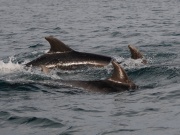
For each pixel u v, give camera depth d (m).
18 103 19.28
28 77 24.19
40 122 16.59
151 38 41.69
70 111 17.89
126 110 17.72
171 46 35.59
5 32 51.44
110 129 15.46
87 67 26.38
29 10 93.25
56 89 21.38
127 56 31.50
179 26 51.91
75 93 20.67
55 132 15.44
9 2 130.00
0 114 17.77
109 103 18.84
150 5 98.56
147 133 14.88
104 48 36.38
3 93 20.94
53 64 26.27
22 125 16.39
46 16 75.38
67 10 90.06
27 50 37.03
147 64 26.66
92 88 21.08
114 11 82.50
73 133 15.23
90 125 16.03
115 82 21.28
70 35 46.97
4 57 33.53
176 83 22.28
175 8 86.25
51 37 26.95
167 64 26.66
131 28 51.59
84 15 75.19
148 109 17.72
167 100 18.95
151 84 22.34
